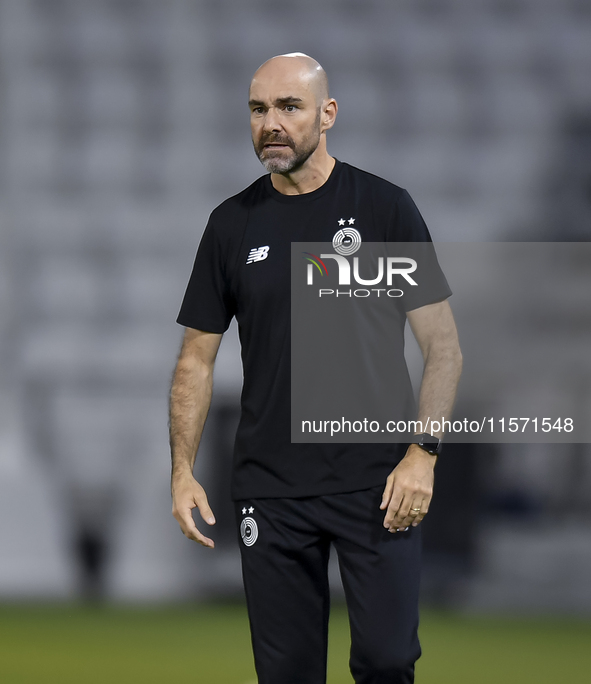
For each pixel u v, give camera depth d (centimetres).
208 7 3438
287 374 801
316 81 801
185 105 3394
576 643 1920
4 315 3181
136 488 2825
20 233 3281
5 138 3347
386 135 3384
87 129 3378
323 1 3444
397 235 810
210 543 805
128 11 3431
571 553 2662
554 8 3406
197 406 849
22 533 2738
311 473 795
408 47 3412
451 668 1623
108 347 3189
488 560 2723
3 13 3403
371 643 786
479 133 3359
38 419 3083
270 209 827
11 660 1681
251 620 819
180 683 1473
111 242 3297
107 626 2120
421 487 765
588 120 3338
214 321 852
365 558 789
